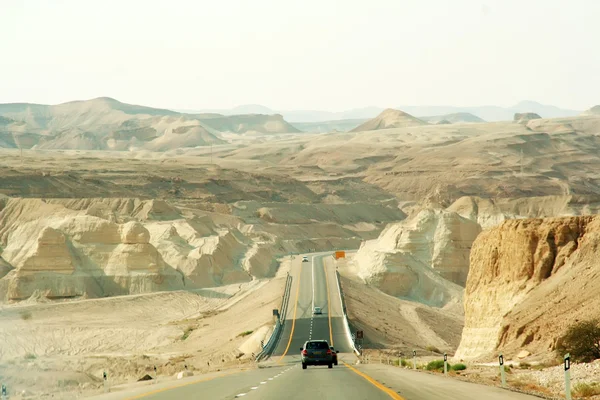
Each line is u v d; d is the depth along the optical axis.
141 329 139.12
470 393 34.12
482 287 81.19
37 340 129.25
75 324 141.62
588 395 33.47
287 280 169.25
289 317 132.38
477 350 76.81
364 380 43.88
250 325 128.12
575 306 61.12
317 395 34.28
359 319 128.50
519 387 38.91
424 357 92.19
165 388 41.59
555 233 72.94
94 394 44.66
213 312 154.88
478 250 85.06
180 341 129.00
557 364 50.47
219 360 99.06
